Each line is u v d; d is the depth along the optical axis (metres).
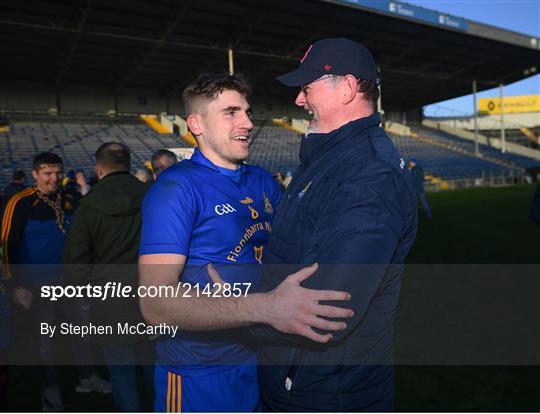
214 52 21.86
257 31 20.41
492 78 31.47
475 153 33.12
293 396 1.25
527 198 15.55
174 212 1.32
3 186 16.36
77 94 25.95
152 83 26.83
